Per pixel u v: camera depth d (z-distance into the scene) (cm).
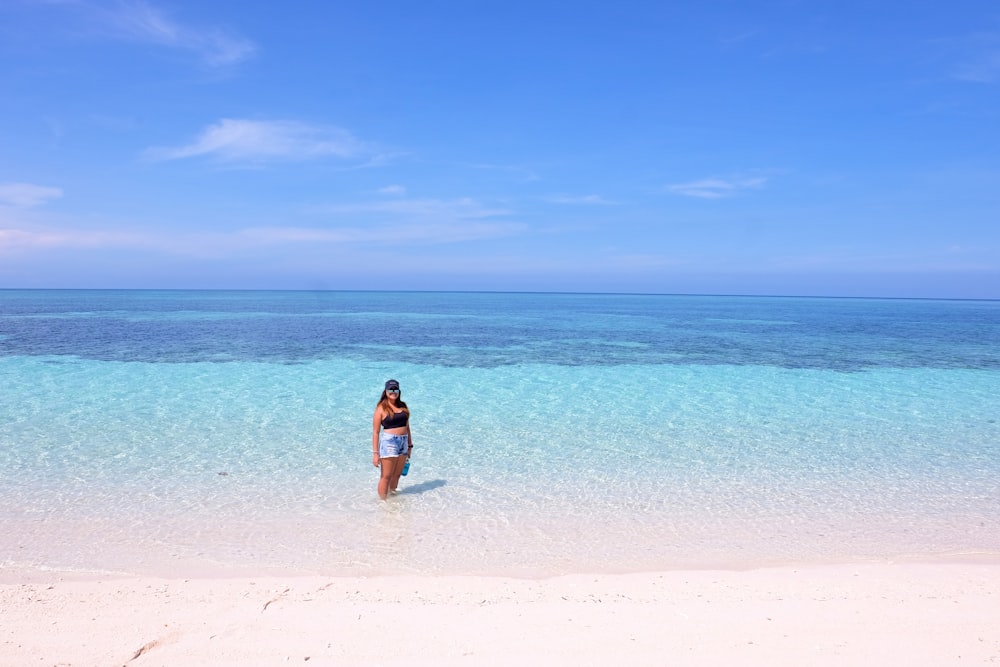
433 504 862
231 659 434
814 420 1463
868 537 761
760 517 829
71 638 466
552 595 571
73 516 792
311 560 665
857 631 491
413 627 489
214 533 740
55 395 1644
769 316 7375
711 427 1384
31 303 9019
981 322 6188
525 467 1059
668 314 7681
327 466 1038
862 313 8638
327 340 3409
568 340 3603
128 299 12006
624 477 1007
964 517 837
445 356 2689
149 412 1455
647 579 621
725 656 444
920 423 1441
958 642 473
